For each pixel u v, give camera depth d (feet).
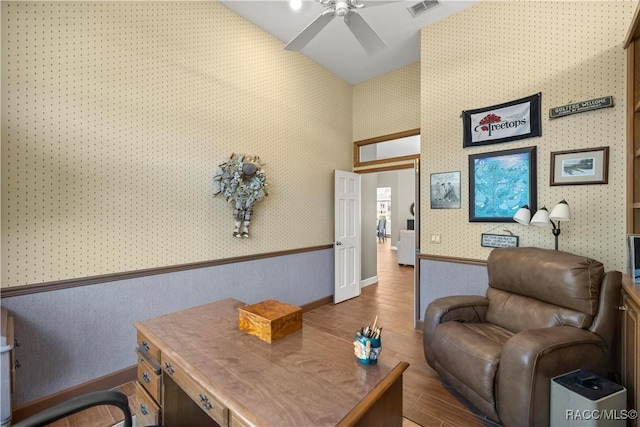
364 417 3.25
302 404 3.18
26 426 3.10
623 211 7.50
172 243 8.79
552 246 8.54
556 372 5.47
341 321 12.26
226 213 10.18
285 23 10.97
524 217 8.37
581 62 8.07
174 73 8.80
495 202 9.58
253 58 11.00
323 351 4.40
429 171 11.14
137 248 8.06
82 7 7.11
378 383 3.59
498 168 9.50
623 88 7.48
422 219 11.35
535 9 8.80
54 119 6.71
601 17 7.78
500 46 9.45
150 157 8.30
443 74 10.72
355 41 11.98
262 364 4.02
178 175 8.91
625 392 5.08
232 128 10.33
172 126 8.77
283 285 12.26
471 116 10.03
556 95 8.46
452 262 10.52
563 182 8.34
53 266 6.73
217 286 9.91
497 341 6.77
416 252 11.52
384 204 44.42
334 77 14.75
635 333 5.45
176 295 8.87
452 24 10.45
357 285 15.84
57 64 6.75
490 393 5.90
